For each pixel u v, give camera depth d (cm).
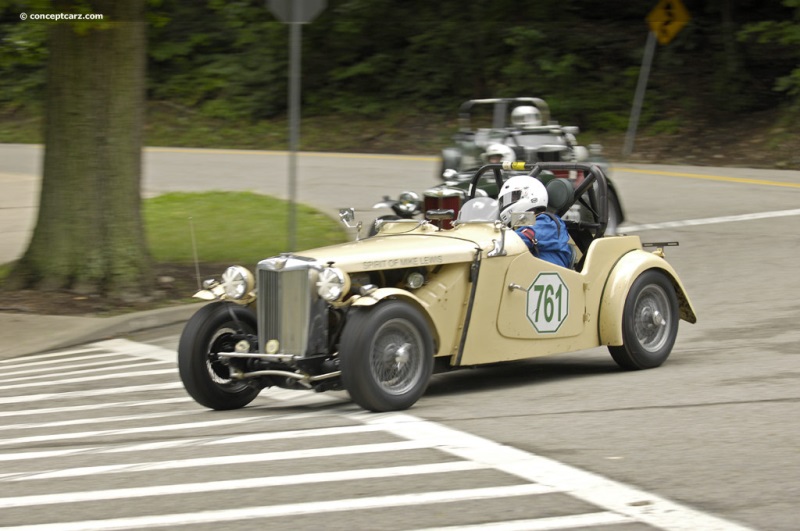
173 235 2986
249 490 999
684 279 2384
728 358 1622
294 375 1317
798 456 1059
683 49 5619
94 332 2077
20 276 2356
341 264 1321
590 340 1551
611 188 2741
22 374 1788
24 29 2625
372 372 1298
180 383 1641
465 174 2681
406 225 1546
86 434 1299
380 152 5400
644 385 1451
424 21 6041
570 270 1523
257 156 5119
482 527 874
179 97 6244
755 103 5178
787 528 862
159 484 1032
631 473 1019
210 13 6519
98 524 912
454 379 1602
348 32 6003
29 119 6222
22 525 917
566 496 952
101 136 2312
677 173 4175
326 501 956
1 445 1255
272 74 6084
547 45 5731
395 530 874
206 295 1401
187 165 4781
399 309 1315
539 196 1549
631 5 5931
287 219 3166
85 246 2322
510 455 1094
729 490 959
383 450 1132
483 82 5844
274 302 1345
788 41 4888
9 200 3819
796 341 1720
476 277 1423
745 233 2870
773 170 4266
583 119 5412
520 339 1474
